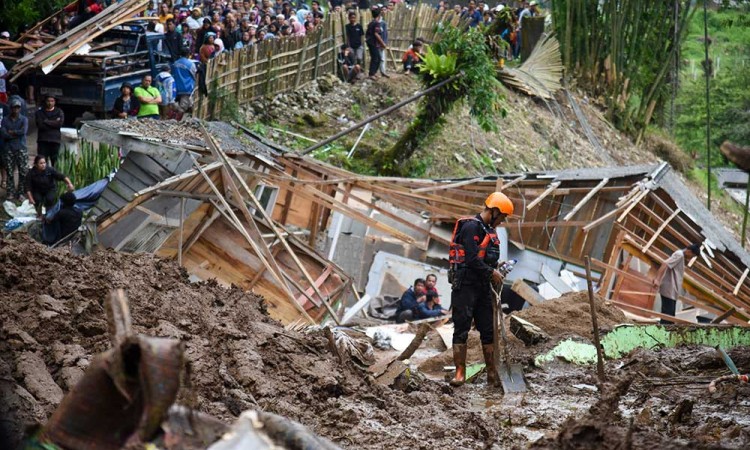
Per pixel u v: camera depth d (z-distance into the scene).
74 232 16.70
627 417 8.68
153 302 8.94
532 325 12.80
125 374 2.92
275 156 21.47
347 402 8.46
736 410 9.07
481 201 23.89
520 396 10.39
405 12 38.53
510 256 23.42
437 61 29.55
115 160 22.06
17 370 6.77
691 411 8.52
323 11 39.91
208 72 28.30
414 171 31.45
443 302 22.48
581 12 42.09
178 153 17.22
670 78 42.88
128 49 25.86
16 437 5.48
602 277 21.84
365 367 9.80
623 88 42.28
